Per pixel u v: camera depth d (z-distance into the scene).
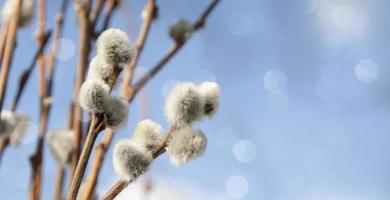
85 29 0.52
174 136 0.41
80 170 0.41
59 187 0.52
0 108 0.49
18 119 0.53
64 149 0.52
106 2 0.60
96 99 0.40
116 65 0.42
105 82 0.42
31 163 0.53
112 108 0.41
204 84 0.42
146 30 0.53
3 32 0.52
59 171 0.52
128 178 0.41
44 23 0.57
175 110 0.41
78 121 0.51
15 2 0.50
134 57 0.42
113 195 0.41
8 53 0.49
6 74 0.49
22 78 0.54
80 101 0.41
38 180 0.53
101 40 0.41
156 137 0.42
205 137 0.41
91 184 0.46
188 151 0.41
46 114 0.54
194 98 0.41
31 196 0.52
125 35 0.42
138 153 0.41
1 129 0.51
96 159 0.47
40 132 0.54
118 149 0.41
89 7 0.53
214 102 0.42
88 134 0.41
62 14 0.57
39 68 0.56
